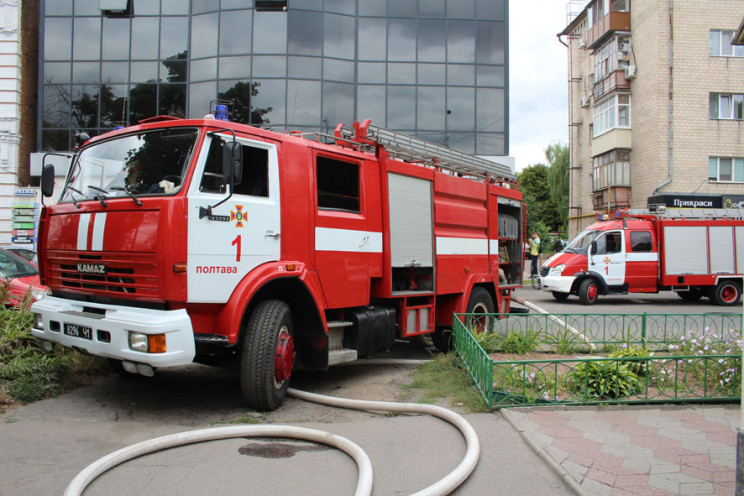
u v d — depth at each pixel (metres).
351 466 3.87
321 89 19.83
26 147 21.08
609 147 28.73
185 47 19.98
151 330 4.33
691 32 25.83
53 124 20.08
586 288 15.49
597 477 3.60
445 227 8.04
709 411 5.11
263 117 19.59
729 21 25.89
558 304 15.67
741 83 25.92
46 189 5.67
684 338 7.25
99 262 4.88
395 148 7.07
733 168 26.05
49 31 20.16
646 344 7.71
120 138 5.29
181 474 3.68
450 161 8.25
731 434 4.45
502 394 5.29
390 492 3.45
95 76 20.11
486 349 7.43
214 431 4.32
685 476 3.62
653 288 16.20
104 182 5.18
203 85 19.78
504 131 20.80
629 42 28.06
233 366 5.58
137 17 20.00
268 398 5.08
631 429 4.56
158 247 4.46
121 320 4.50
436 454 4.11
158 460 3.91
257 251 5.10
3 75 20.38
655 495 3.36
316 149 5.89
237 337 4.78
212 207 4.73
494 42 20.97
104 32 20.11
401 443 4.35
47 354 5.89
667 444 4.21
